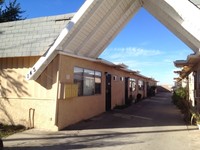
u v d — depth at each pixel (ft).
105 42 46.60
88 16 35.24
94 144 27.55
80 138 30.48
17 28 39.83
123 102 77.92
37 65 34.47
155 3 37.91
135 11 45.70
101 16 38.32
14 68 38.55
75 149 25.36
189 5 30.73
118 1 38.27
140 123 42.42
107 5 36.88
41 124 35.94
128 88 86.43
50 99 35.47
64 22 36.91
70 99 38.75
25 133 32.94
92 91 48.91
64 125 36.94
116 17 42.04
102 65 54.90
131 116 51.03
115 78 67.72
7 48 37.47
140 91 113.19
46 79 36.01
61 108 35.99
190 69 64.75
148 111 61.52
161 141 29.50
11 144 27.17
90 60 46.14
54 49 33.73
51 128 35.04
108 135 32.53
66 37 34.19
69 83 37.81
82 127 37.65
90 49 43.98
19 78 38.04
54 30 36.55
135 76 101.04
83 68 43.80
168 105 80.89
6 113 38.65
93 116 48.98
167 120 46.37
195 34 32.30
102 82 55.16
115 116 50.19
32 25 38.96
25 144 27.22
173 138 31.17
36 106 36.52
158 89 207.51
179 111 62.18
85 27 37.01
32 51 35.17
